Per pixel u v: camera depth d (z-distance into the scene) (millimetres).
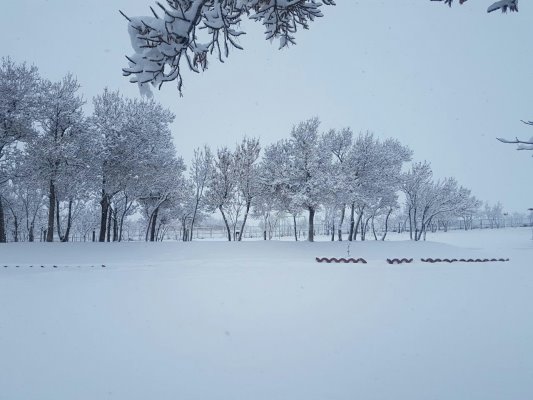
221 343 6559
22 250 24938
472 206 53469
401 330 7328
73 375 5148
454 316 8430
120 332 7285
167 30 2805
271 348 6285
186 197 42000
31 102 28547
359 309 9180
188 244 29328
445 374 5082
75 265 21719
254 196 39531
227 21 3232
